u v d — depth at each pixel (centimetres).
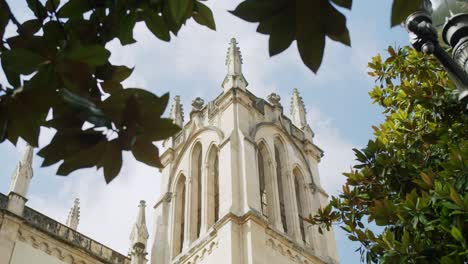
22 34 412
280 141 5356
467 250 1151
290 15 362
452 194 1229
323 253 4662
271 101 5609
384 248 1345
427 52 809
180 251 4769
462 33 838
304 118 5928
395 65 1833
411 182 1597
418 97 1598
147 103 374
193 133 5388
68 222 5372
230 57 5659
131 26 474
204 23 468
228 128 5003
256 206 4338
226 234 4116
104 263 4425
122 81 453
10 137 389
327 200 5253
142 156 384
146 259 4278
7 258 3853
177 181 5278
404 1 325
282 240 4316
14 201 4122
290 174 5103
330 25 355
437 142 1562
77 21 468
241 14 367
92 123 369
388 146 1684
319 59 361
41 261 4084
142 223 4434
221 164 4700
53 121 380
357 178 1655
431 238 1349
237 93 5253
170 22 466
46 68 386
